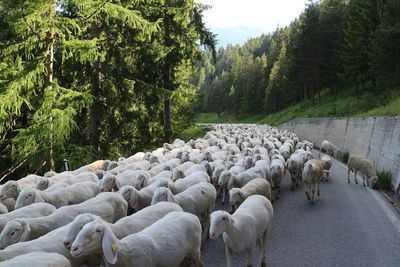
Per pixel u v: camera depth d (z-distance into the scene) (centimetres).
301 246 920
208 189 1036
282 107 9625
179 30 2788
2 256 596
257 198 874
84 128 2273
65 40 1734
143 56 2394
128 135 2486
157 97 2355
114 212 886
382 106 2853
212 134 3114
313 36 6116
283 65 9425
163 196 895
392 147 1700
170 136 2828
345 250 887
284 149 2077
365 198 1373
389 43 3822
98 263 681
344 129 3094
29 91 1739
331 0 7456
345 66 5388
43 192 991
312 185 1372
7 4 1519
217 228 723
